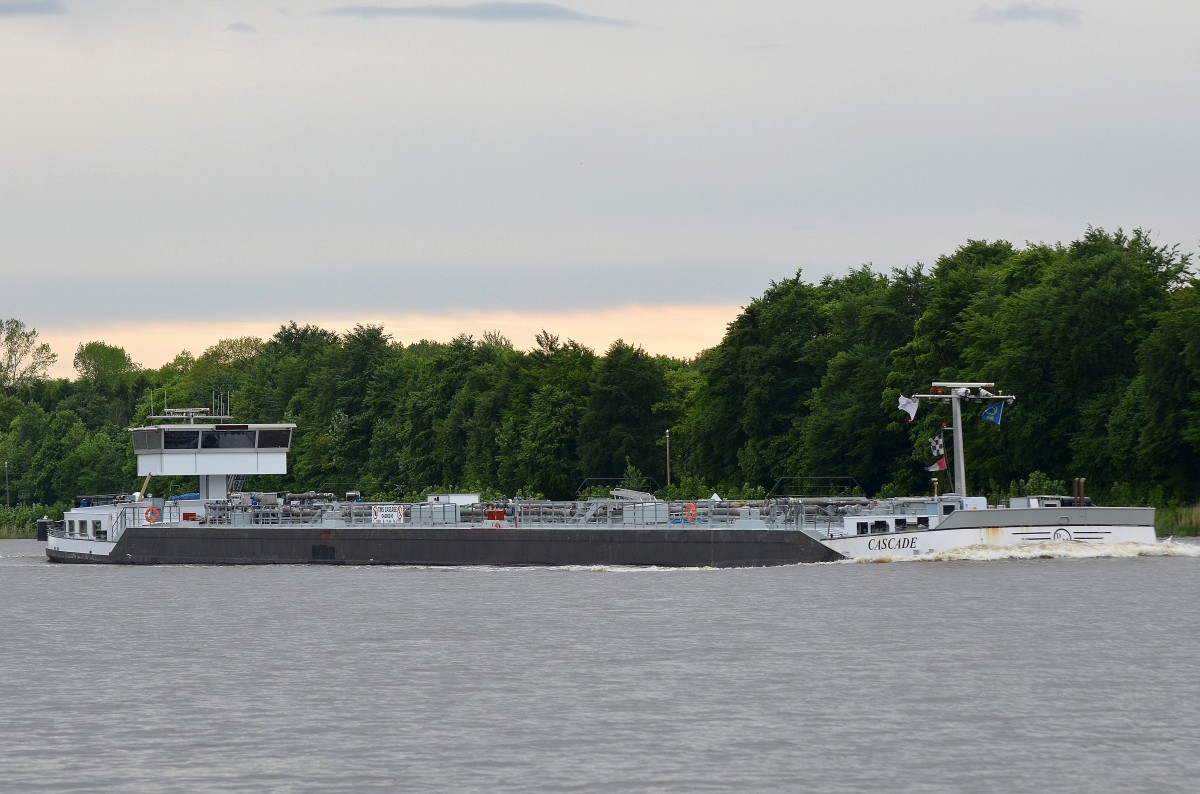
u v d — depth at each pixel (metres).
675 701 199.75
